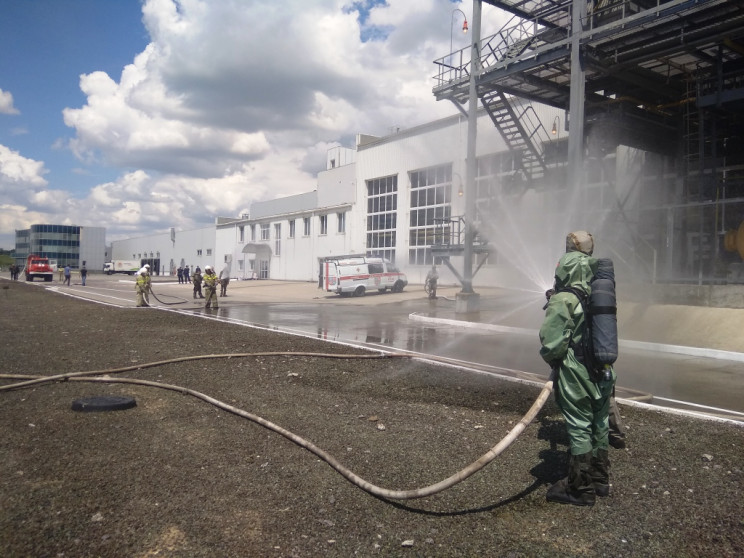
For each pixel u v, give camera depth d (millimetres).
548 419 5312
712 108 15445
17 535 2949
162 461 4113
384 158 40125
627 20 12359
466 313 17641
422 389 6633
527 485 3736
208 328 13727
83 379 7070
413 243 37344
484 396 6270
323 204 50750
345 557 2824
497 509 3383
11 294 32219
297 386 6816
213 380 7164
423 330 14359
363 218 42719
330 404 5910
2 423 5102
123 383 6930
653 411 5797
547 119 26125
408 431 4930
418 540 3006
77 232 136125
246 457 4230
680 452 4406
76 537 2947
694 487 3695
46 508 3285
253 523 3158
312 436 4762
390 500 3494
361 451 4383
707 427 5137
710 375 8344
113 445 4473
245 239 65625
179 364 8352
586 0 13961
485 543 2977
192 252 82188
